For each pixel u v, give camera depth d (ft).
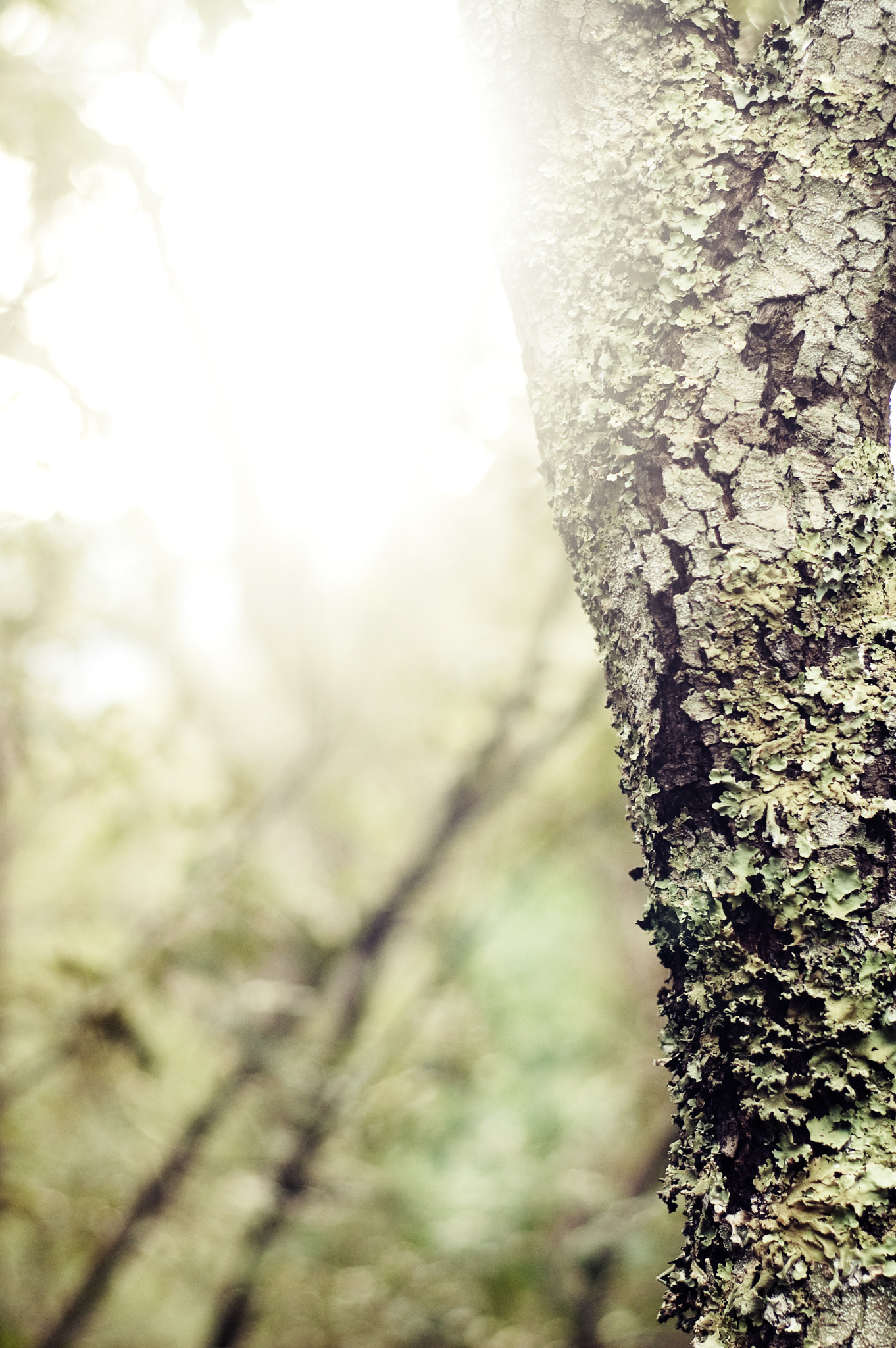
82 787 10.70
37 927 11.16
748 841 2.22
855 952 2.13
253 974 12.23
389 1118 13.33
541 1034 15.71
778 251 2.38
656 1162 16.33
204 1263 12.92
